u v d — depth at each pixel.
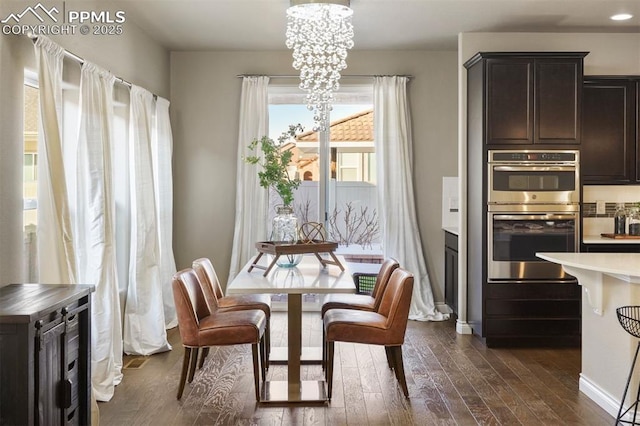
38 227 3.44
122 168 5.17
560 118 5.29
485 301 5.28
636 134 5.59
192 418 3.60
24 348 2.52
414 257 6.45
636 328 3.31
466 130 5.73
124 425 3.49
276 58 6.56
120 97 4.99
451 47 6.40
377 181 6.52
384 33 5.81
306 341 5.46
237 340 3.80
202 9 5.00
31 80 3.70
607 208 5.96
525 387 4.20
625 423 3.50
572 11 5.07
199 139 6.57
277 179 4.36
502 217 5.27
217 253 6.61
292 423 3.54
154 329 5.08
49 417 2.73
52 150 3.42
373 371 4.56
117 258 5.13
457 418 3.62
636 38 5.71
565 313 5.30
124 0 4.72
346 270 4.39
